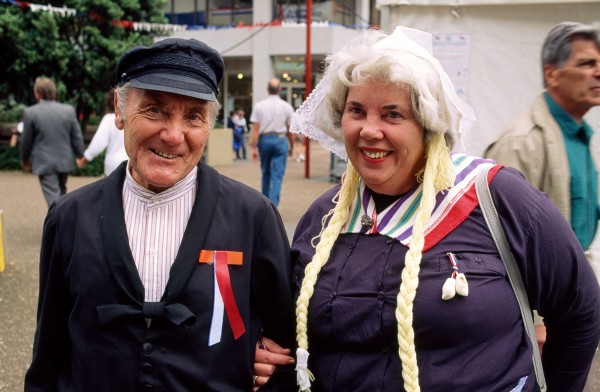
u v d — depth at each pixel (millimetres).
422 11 4723
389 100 1605
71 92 15297
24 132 6832
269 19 25406
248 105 27359
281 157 8430
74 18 14352
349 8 24266
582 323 1712
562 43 2271
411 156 1650
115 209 1671
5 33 13633
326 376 1695
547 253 1609
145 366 1595
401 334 1521
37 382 1785
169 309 1602
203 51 1648
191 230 1663
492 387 1554
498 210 1620
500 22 4625
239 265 1712
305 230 1953
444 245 1598
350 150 1701
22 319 4344
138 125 1604
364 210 1764
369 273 1653
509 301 1592
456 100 1641
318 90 1837
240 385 1735
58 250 1705
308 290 1715
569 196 2291
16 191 10695
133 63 1620
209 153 16125
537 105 2375
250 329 1794
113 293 1622
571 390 1819
